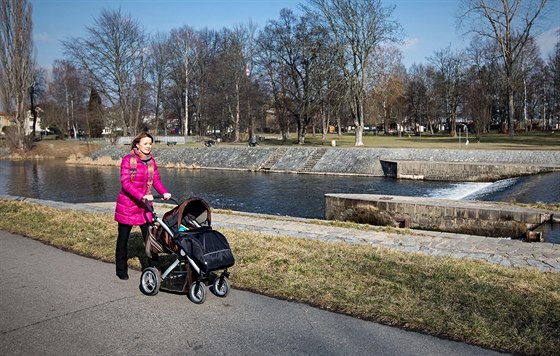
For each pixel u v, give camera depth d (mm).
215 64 75875
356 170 39938
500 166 31109
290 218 13773
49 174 45125
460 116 90500
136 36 69125
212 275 6934
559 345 4523
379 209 16875
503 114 81812
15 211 13375
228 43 73438
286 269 7148
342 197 18047
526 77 75438
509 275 6836
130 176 6625
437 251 8688
